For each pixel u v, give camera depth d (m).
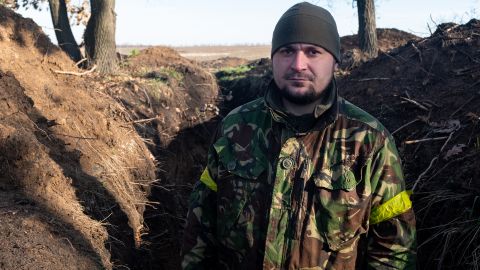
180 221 5.38
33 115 4.31
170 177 6.04
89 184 3.98
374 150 1.74
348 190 1.71
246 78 9.87
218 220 1.91
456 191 3.48
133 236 4.14
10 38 5.44
